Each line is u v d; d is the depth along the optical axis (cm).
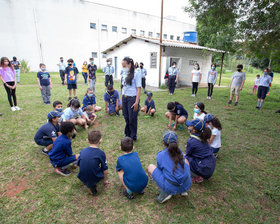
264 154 359
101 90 992
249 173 302
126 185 236
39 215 214
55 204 229
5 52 1806
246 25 771
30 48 1914
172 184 218
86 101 523
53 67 2067
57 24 2019
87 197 244
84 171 228
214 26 856
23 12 1828
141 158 333
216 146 330
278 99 895
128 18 2534
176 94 955
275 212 229
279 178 290
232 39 888
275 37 770
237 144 401
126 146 236
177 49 1321
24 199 237
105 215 217
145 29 2748
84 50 2234
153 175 237
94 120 508
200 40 1919
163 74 1210
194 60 1480
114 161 326
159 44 1154
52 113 326
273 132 461
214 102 787
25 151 348
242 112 637
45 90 664
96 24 2272
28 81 1246
